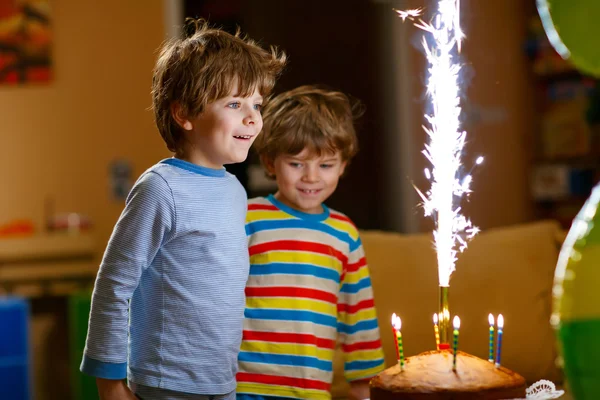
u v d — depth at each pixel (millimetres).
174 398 1320
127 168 4172
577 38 1046
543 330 2076
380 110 4781
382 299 2061
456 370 1101
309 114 1562
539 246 2166
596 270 1029
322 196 1602
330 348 1576
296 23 4707
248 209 1627
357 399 1629
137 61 4191
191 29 1659
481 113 4641
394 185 4754
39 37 4066
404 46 4734
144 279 1337
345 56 4762
